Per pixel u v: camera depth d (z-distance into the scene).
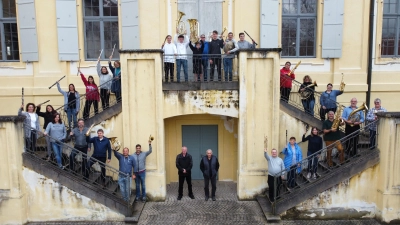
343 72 11.41
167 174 11.29
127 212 8.62
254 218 8.69
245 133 9.50
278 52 9.19
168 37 9.70
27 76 11.41
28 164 8.47
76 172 8.97
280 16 11.40
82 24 11.48
